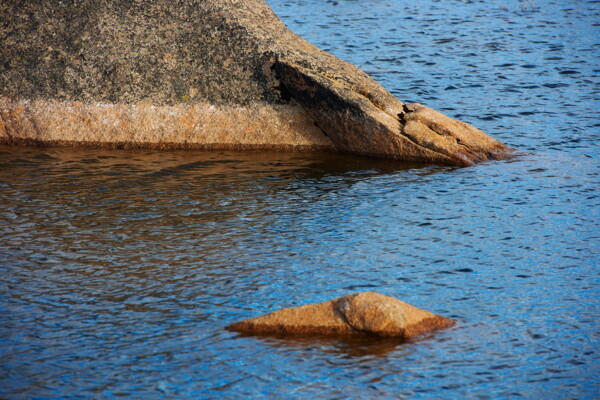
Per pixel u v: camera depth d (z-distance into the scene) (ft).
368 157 211.20
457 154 199.31
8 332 107.86
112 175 188.44
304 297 118.83
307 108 216.74
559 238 144.25
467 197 170.30
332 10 480.64
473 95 272.51
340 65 225.56
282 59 218.79
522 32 396.37
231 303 116.98
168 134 217.15
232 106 219.00
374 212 160.76
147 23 230.27
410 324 105.81
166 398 91.56
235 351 101.86
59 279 126.31
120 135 216.74
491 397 92.27
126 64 223.30
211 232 148.66
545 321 111.24
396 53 347.36
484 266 131.44
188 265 132.05
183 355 101.14
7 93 220.23
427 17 452.35
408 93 276.41
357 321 105.50
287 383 94.32
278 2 515.91
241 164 202.28
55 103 219.00
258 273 128.36
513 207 162.71
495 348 103.09
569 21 426.51
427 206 164.45
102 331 108.27
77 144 217.36
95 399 91.45
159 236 146.30
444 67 317.83
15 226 150.61
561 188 175.22
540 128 231.09
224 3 234.38
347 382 94.48
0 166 194.70
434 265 131.95
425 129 207.51
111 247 140.56
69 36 228.02
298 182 184.65
